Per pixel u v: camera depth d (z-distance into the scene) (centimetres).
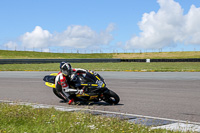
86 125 462
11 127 445
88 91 744
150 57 7006
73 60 4197
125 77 1666
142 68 2633
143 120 534
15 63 3791
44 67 2948
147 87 1159
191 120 570
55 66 3166
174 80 1462
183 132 437
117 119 518
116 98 743
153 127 477
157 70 2244
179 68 2566
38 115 537
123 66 3083
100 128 445
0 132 415
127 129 448
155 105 745
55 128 440
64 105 750
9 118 512
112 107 714
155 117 583
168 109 690
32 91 1059
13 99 861
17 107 614
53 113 570
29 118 518
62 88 757
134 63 3891
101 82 747
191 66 2928
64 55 7612
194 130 460
